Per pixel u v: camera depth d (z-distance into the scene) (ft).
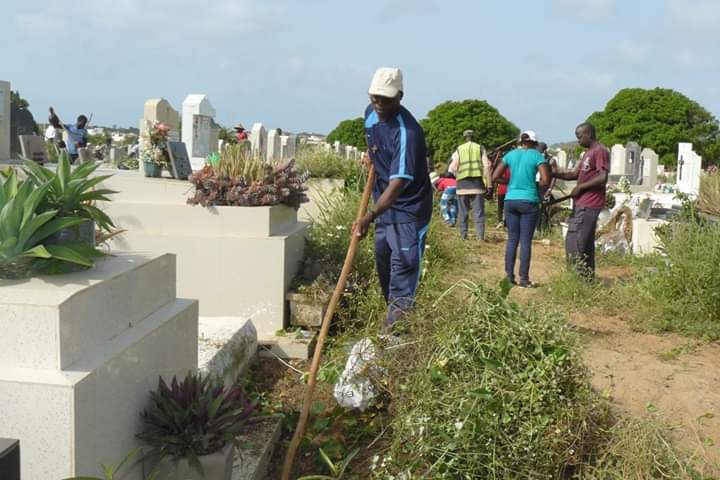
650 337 20.12
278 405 13.80
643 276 24.72
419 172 14.30
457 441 9.61
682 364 17.46
